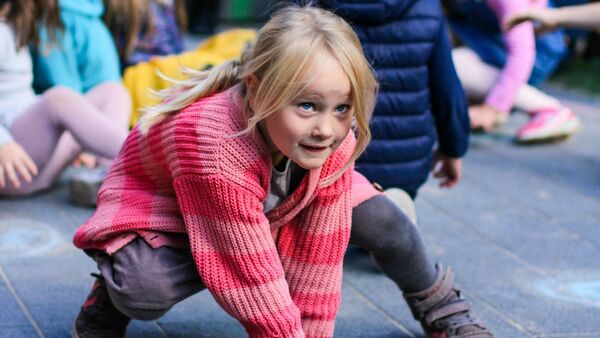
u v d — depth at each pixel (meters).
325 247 2.06
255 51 1.83
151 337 2.46
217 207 1.90
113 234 2.12
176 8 4.99
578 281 3.02
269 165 1.92
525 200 3.92
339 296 2.14
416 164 3.09
